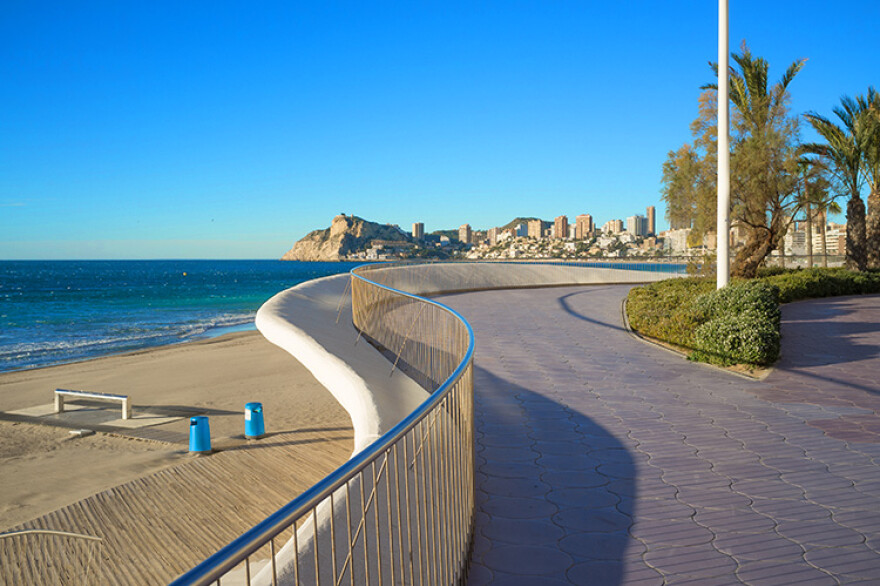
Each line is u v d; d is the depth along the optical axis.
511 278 30.09
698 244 20.89
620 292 25.66
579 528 4.25
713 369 9.69
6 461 9.78
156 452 10.05
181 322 37.78
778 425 6.65
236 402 13.48
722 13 11.93
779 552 3.82
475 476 5.30
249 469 8.73
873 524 4.18
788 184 19.39
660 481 5.10
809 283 19.31
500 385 8.91
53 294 66.50
